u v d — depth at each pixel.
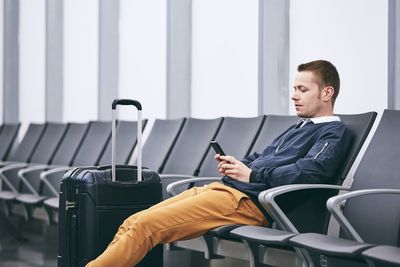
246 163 4.15
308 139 3.81
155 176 4.25
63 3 8.29
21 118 9.07
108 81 7.36
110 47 7.36
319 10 5.03
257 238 3.30
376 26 4.54
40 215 5.97
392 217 3.36
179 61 6.43
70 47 8.11
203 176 4.82
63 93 8.27
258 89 5.45
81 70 7.86
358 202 3.56
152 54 6.77
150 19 6.81
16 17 9.22
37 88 8.70
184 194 3.91
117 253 3.60
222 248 3.92
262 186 3.76
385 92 4.46
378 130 3.65
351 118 3.81
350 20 4.75
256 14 5.62
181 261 5.58
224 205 3.71
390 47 4.34
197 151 5.01
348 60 4.77
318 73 3.89
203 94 6.27
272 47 5.37
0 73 9.34
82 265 4.05
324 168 3.62
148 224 3.63
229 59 5.93
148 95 6.84
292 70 5.32
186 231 3.68
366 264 3.04
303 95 3.90
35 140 7.36
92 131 6.43
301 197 3.71
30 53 8.88
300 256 3.26
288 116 4.34
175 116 6.40
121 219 4.10
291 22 5.33
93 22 7.62
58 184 6.47
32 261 5.97
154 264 4.17
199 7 6.34
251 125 4.62
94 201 4.06
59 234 4.17
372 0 4.57
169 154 5.32
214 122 5.01
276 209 3.46
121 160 5.81
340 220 3.21
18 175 6.80
